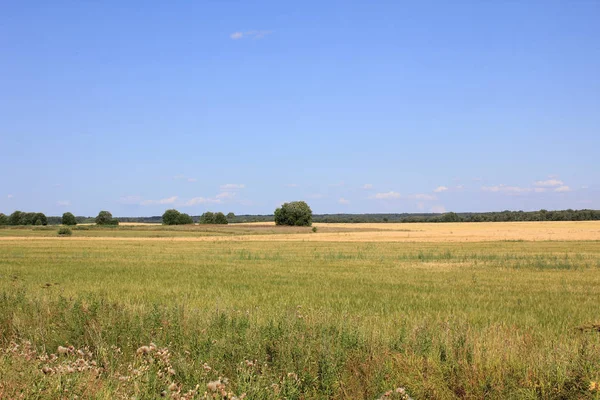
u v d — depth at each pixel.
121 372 7.20
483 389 6.74
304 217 125.75
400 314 13.23
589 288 20.88
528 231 95.88
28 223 155.12
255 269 29.52
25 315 10.09
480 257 38.47
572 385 6.70
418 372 7.00
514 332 10.38
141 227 119.94
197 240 71.88
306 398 6.70
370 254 42.66
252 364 6.94
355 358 7.48
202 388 6.42
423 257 38.84
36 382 5.69
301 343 7.75
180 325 9.01
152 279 23.62
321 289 20.14
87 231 106.31
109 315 9.55
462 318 12.74
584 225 126.25
